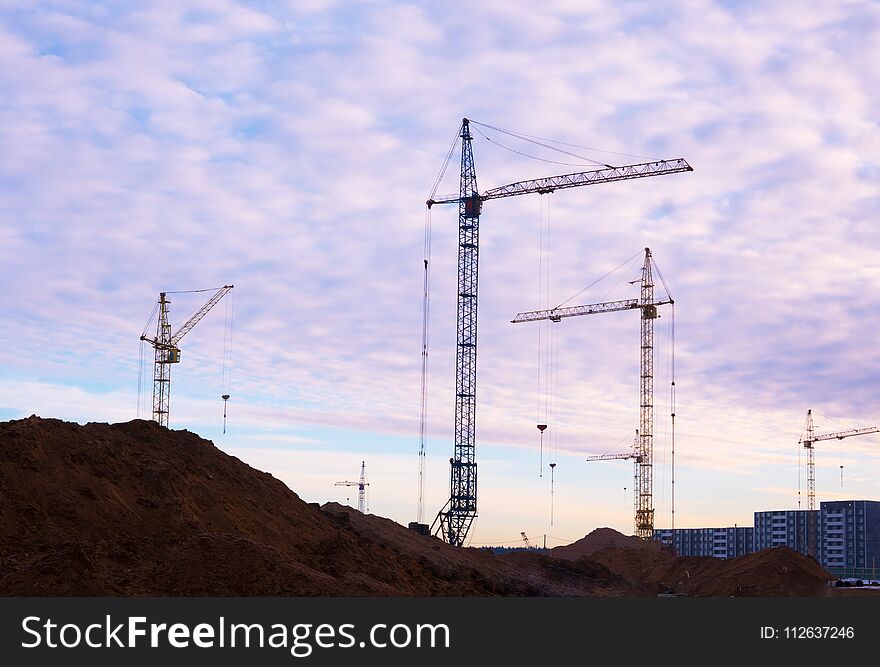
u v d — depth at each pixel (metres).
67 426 106.38
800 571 196.75
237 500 111.00
